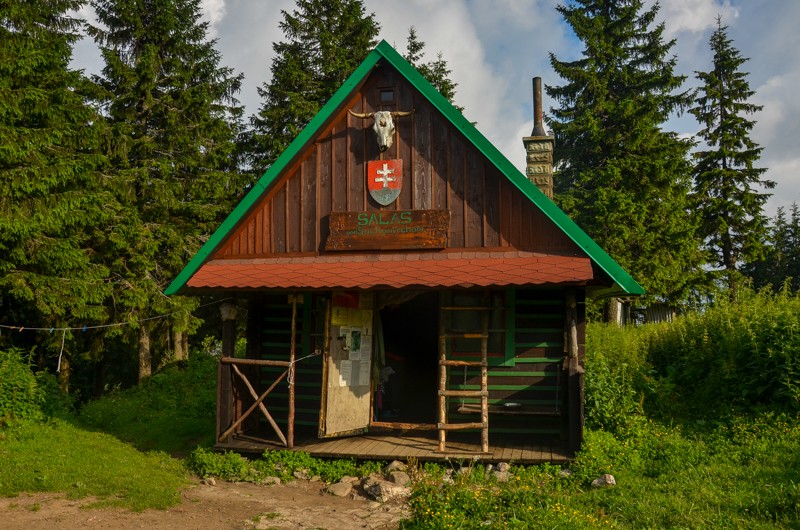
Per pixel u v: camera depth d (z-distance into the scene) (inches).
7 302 867.4
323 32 1171.3
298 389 504.1
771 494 314.7
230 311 475.2
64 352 993.5
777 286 1919.3
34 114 712.4
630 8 1258.0
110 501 349.1
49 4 868.6
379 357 509.0
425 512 299.7
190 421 631.8
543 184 576.7
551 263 423.5
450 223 458.6
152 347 1232.2
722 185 1419.8
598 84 1207.6
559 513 292.8
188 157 1039.0
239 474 414.3
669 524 291.3
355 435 474.3
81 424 622.8
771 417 427.2
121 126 959.6
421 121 472.4
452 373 475.2
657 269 1047.0
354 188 476.7
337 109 477.7
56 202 698.8
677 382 541.3
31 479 377.7
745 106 1440.7
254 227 490.3
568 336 418.9
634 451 406.0
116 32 1042.1
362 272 437.4
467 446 439.5
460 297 477.4
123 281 936.3
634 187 1143.6
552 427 459.5
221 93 1125.7
